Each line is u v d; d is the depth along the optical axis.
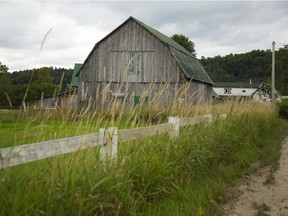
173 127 6.18
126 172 4.15
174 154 5.39
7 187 2.79
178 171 5.36
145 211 4.08
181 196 4.85
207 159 6.68
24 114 3.44
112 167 3.74
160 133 5.73
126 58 23.45
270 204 5.39
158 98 5.98
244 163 7.83
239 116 10.83
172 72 22.41
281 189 6.27
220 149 7.33
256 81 108.38
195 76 24.59
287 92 57.47
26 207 2.64
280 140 13.30
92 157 3.70
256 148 10.29
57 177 3.12
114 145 4.28
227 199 5.41
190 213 4.36
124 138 4.69
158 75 22.70
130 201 3.69
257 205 5.25
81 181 3.22
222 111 10.11
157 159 4.71
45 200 2.85
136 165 4.38
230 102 11.08
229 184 6.27
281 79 57.81
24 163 3.07
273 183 6.66
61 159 3.41
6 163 2.86
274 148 10.86
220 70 114.62
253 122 12.16
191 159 5.83
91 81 24.00
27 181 2.93
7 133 3.65
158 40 22.78
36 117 3.49
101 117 4.34
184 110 7.27
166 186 4.81
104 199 3.27
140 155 4.68
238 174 6.98
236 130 9.45
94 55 24.06
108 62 23.72
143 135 5.09
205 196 5.17
